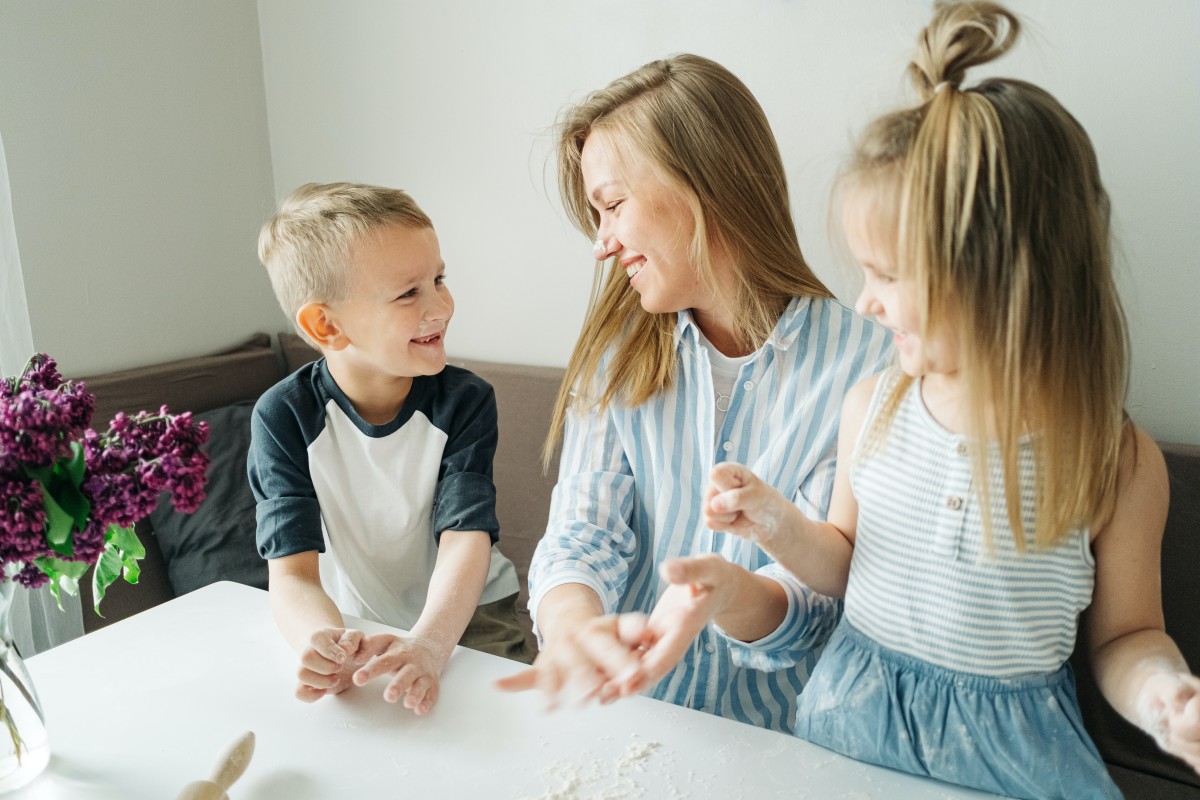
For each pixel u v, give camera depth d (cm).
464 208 203
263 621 107
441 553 115
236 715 87
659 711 86
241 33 222
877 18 144
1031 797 75
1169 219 129
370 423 123
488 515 117
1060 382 69
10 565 79
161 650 100
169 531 188
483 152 197
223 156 221
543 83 185
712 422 107
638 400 109
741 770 77
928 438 79
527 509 185
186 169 214
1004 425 69
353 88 213
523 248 196
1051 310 67
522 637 138
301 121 225
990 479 75
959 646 77
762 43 156
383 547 125
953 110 67
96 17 193
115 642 102
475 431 125
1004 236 66
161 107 207
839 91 149
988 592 76
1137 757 125
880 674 81
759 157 105
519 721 85
